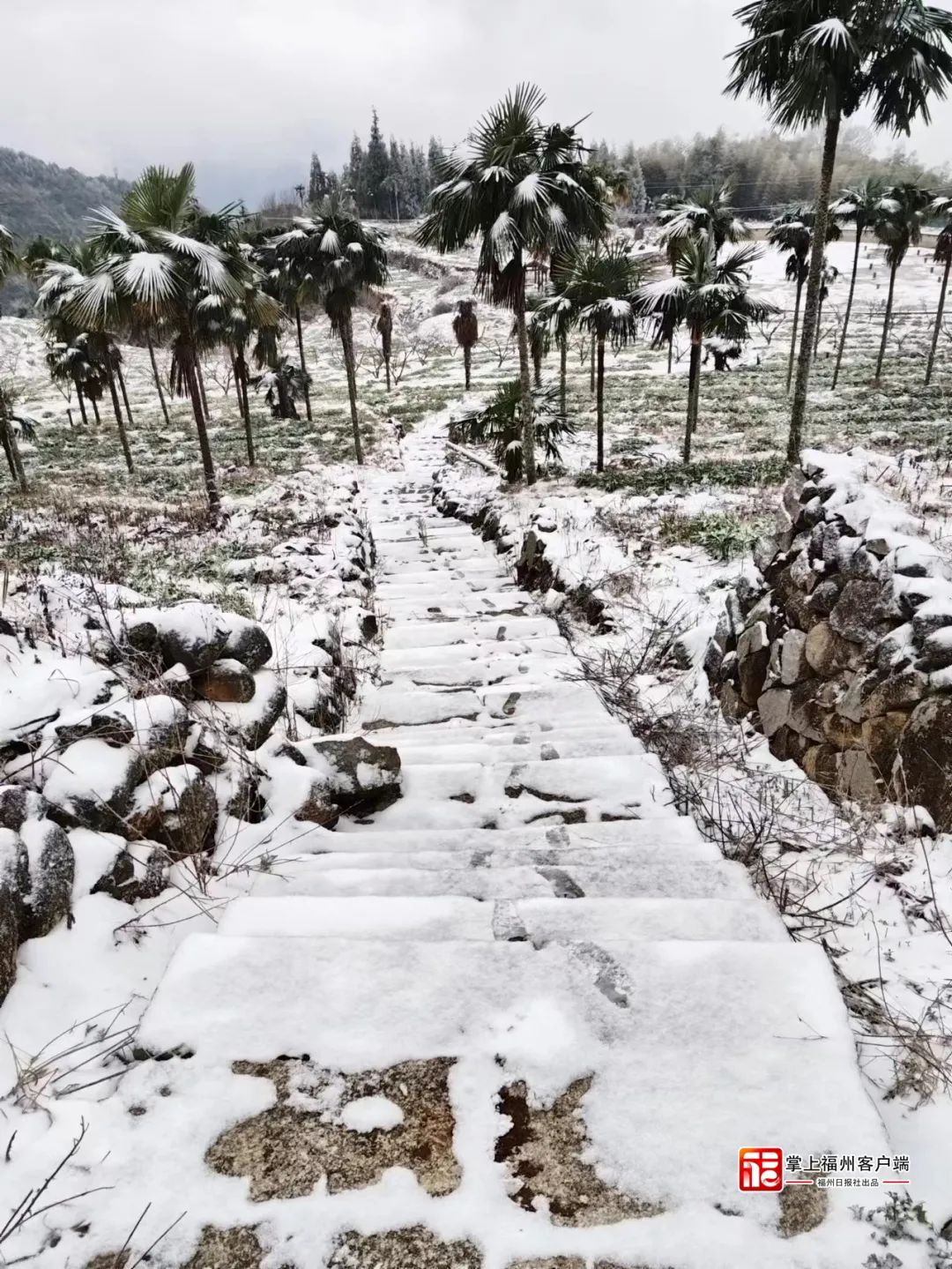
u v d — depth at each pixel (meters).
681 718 4.83
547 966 1.87
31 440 26.47
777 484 11.61
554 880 2.55
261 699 3.67
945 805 3.22
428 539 11.90
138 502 16.02
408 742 4.44
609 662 5.84
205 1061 1.67
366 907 2.22
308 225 18.05
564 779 3.63
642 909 2.18
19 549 9.29
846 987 2.39
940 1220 1.54
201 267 11.07
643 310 13.55
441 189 11.22
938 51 9.57
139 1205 1.41
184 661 3.48
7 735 2.61
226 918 2.20
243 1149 1.50
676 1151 1.44
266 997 1.80
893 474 8.40
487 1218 1.36
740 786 3.94
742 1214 1.33
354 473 19.58
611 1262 1.28
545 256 11.53
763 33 10.15
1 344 56.12
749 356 36.47
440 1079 1.61
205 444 12.90
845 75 9.80
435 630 7.03
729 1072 1.58
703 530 8.84
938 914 2.76
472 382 39.88
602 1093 1.56
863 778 3.59
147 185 11.08
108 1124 1.56
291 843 3.08
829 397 25.77
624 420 23.41
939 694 3.26
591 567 7.82
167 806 2.75
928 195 23.92
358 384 42.41
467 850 2.87
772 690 4.38
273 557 9.13
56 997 2.04
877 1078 2.02
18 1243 1.34
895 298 49.12
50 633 3.84
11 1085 1.75
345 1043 1.69
